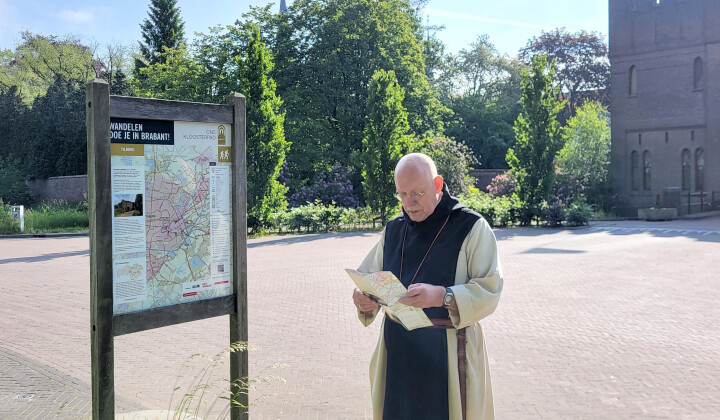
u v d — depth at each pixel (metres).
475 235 2.75
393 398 2.74
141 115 3.24
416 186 2.74
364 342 7.25
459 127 49.66
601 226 26.03
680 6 34.75
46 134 40.34
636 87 36.62
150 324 3.31
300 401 5.14
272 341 7.30
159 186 3.36
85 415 4.73
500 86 57.19
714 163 34.06
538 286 11.20
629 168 36.91
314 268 13.87
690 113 34.72
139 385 5.67
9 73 49.53
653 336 7.46
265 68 22.78
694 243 18.56
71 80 41.69
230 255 3.73
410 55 35.25
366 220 27.19
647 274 12.61
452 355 2.67
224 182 3.69
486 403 2.77
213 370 6.18
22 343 7.38
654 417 4.75
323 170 34.06
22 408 5.03
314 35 33.78
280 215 23.70
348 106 33.41
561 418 4.74
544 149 26.36
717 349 6.84
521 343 7.15
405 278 2.84
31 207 36.72
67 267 14.82
